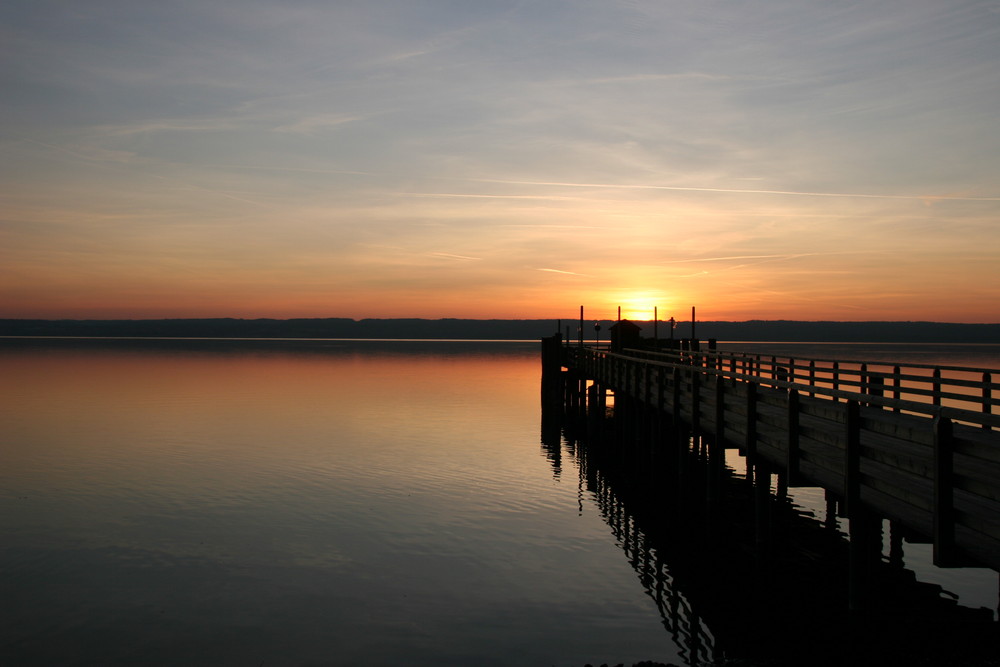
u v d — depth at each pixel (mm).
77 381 62562
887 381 58000
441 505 20641
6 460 27141
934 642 10969
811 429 11734
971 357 116125
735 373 15508
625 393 27578
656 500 21344
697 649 11609
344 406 44438
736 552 16188
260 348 161125
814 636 11578
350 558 16219
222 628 12766
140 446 30031
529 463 26906
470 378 68875
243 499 21266
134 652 11914
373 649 11922
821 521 18625
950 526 8125
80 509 20281
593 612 13242
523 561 15984
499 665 11281
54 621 13094
